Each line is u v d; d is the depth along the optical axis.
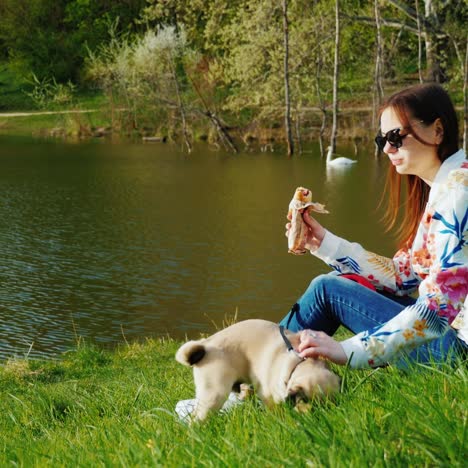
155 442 2.91
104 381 8.52
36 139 41.38
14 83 55.44
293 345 3.43
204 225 19.55
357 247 4.16
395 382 3.22
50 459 3.30
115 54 43.38
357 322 3.88
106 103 46.88
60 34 56.75
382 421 2.85
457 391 2.99
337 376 3.23
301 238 4.20
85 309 13.06
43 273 15.25
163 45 40.56
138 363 9.45
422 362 3.61
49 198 23.48
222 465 2.57
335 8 34.59
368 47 39.97
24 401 6.85
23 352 10.98
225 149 36.56
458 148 3.67
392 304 3.83
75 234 18.69
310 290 3.97
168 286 14.34
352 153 33.88
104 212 21.38
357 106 40.88
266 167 30.08
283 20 34.62
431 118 3.62
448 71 36.38
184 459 2.73
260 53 34.94
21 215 20.98
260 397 3.44
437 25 34.59
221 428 3.21
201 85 40.62
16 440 4.52
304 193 4.22
